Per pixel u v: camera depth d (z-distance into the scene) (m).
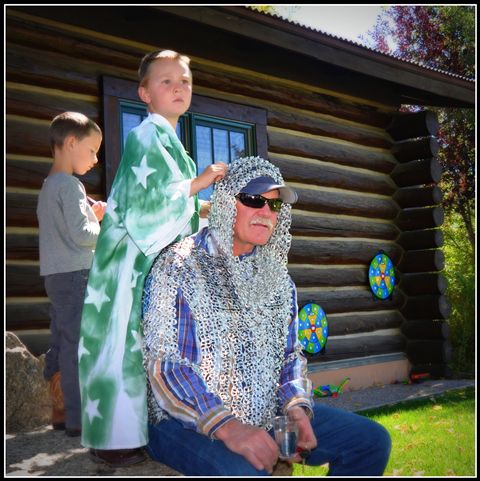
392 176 8.85
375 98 8.55
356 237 8.25
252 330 2.45
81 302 3.36
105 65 5.81
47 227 3.45
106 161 5.60
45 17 5.38
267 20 6.08
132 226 2.57
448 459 4.41
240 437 2.14
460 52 16.38
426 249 8.64
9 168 5.12
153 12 5.65
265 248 2.61
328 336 7.72
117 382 2.47
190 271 2.39
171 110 2.91
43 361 3.88
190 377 2.25
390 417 5.79
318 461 2.54
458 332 10.22
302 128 7.68
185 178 2.84
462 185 14.95
